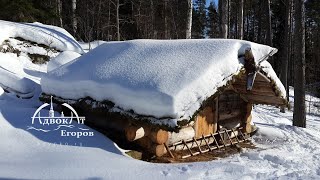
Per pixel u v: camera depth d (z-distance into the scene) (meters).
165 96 5.65
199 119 7.91
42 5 19.36
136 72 6.67
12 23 14.29
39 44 13.90
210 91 6.07
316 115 18.52
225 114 8.70
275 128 10.63
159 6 25.80
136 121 5.95
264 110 16.42
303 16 11.12
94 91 6.89
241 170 5.62
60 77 8.06
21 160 5.38
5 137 6.21
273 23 30.36
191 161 6.83
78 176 4.89
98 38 22.62
